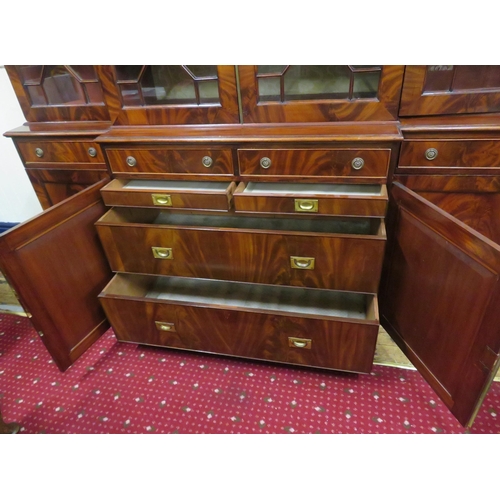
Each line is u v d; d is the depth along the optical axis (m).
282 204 1.05
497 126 0.97
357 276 1.09
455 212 1.15
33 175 1.45
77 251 1.21
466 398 0.97
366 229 1.23
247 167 1.08
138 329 1.34
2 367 1.40
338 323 1.10
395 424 1.12
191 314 1.23
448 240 0.90
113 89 1.11
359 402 1.19
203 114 1.09
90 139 1.29
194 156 1.10
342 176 1.04
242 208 1.09
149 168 1.16
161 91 1.10
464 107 1.01
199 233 1.13
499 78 0.97
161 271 1.27
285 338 1.20
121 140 1.10
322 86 1.02
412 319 1.14
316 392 1.24
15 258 1.01
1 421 1.12
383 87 0.98
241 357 1.37
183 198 1.12
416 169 1.09
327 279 1.13
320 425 1.14
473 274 0.85
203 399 1.24
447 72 0.98
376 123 1.02
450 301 0.95
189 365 1.37
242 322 1.20
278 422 1.15
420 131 1.01
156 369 1.36
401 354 1.35
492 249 0.78
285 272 1.15
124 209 1.31
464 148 1.03
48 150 1.36
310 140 0.98
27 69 1.25
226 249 1.15
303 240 1.06
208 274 1.23
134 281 1.43
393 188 1.06
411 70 0.97
